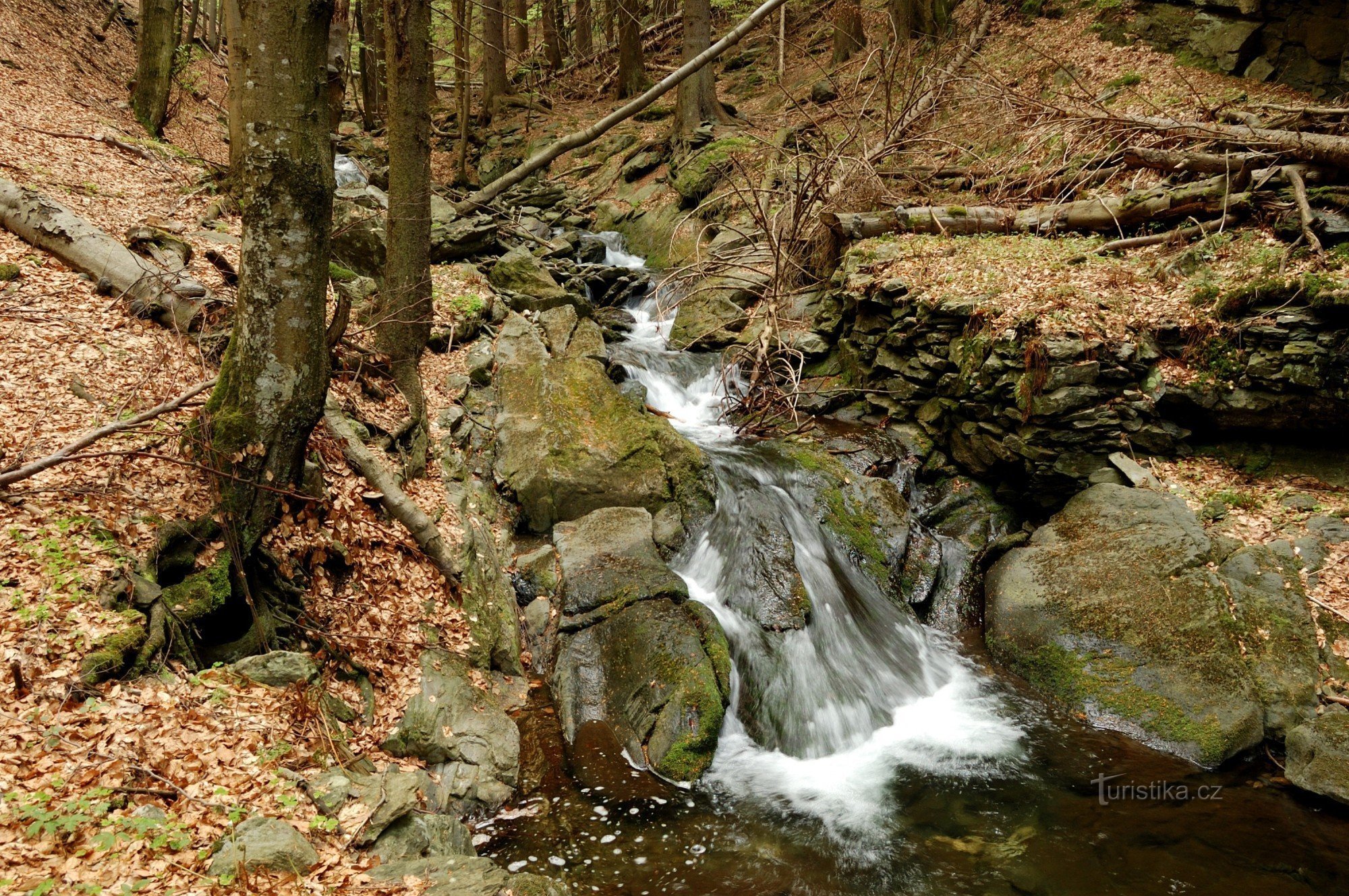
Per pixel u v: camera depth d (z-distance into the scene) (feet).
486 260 45.98
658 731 22.25
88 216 32.09
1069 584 27.81
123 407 21.59
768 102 73.46
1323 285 28.02
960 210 43.01
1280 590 25.00
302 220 19.06
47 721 14.24
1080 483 31.17
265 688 17.72
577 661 24.61
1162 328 30.83
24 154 36.19
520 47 96.43
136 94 49.96
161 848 12.78
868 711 25.21
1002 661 27.78
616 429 31.96
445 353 35.29
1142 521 28.09
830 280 43.93
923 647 28.48
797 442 35.94
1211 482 29.66
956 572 31.50
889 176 50.93
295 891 12.85
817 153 51.11
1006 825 20.30
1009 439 32.09
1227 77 50.83
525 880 15.30
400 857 15.17
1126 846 19.52
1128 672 25.03
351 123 78.13
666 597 26.16
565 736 22.66
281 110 18.39
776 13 84.99
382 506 24.12
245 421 19.36
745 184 55.52
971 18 69.05
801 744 23.76
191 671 17.46
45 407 21.07
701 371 42.01
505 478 31.01
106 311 25.99
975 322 33.81
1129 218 38.78
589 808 20.17
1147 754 23.16
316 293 19.74
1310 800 21.11
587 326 38.93
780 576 27.63
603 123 30.71
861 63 68.95
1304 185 33.81
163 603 17.35
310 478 21.83
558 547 28.37
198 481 19.69
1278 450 29.94
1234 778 22.04
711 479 31.50
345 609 21.44
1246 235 34.06
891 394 37.91
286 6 17.98
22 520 17.63
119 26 70.95
